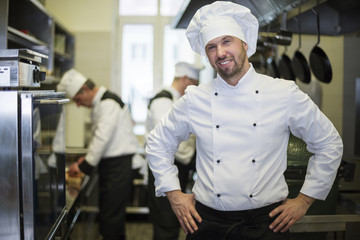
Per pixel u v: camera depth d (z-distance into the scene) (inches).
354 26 71.5
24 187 43.0
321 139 46.8
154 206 91.0
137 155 114.3
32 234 43.3
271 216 47.1
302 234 59.6
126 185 105.6
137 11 179.5
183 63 93.0
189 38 53.6
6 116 42.4
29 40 103.1
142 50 180.7
